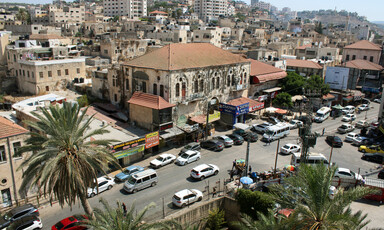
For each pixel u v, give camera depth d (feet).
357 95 267.80
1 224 98.53
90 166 86.53
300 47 392.47
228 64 200.03
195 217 113.50
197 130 175.11
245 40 459.32
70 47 305.12
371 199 120.06
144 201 117.70
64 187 85.56
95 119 170.09
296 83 243.19
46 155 84.43
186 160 148.66
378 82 295.89
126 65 183.42
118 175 133.39
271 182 124.16
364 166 152.05
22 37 309.42
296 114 227.61
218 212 116.98
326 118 231.30
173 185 129.80
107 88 203.72
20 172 112.37
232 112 193.67
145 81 176.24
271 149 171.12
